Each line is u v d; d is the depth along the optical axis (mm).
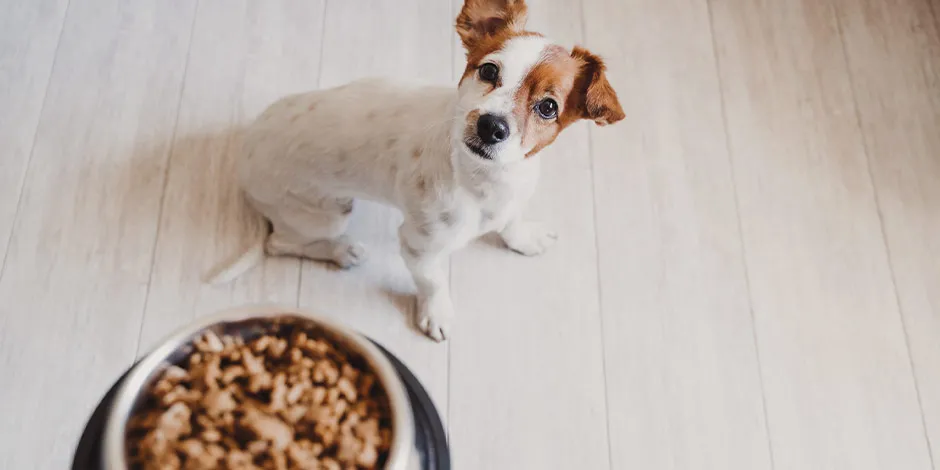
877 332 1701
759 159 1853
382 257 1696
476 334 1636
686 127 1872
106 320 1573
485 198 1334
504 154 1162
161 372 750
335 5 1923
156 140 1744
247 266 1631
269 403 757
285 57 1858
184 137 1753
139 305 1594
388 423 757
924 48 1995
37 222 1639
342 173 1428
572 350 1639
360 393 779
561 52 1161
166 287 1614
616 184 1800
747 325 1689
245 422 733
